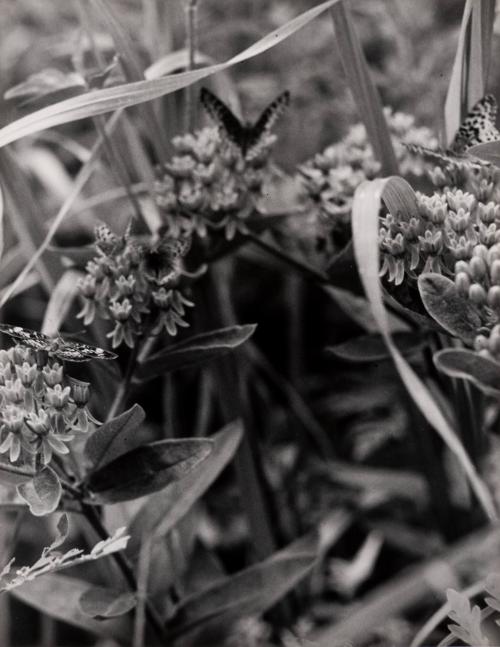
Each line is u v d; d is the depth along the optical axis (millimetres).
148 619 785
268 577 782
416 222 719
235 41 1205
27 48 1257
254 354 980
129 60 822
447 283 692
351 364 1059
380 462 986
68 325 930
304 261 840
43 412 697
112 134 902
